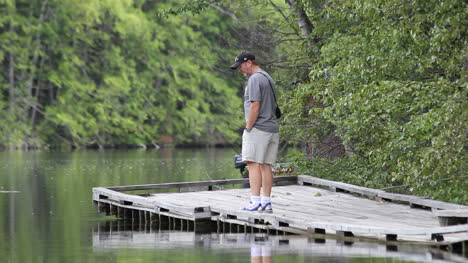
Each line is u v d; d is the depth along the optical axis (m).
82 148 142.88
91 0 146.88
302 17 49.78
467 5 30.33
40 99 148.25
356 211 31.58
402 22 32.38
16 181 58.09
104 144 145.25
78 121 142.88
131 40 155.00
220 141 153.50
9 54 144.12
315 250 24.55
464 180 32.16
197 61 150.38
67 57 145.25
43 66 146.12
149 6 166.00
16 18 143.88
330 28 43.06
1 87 139.62
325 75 40.41
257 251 24.58
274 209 31.88
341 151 48.41
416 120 31.00
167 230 31.14
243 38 60.28
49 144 140.50
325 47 40.22
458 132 28.97
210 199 35.44
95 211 38.28
